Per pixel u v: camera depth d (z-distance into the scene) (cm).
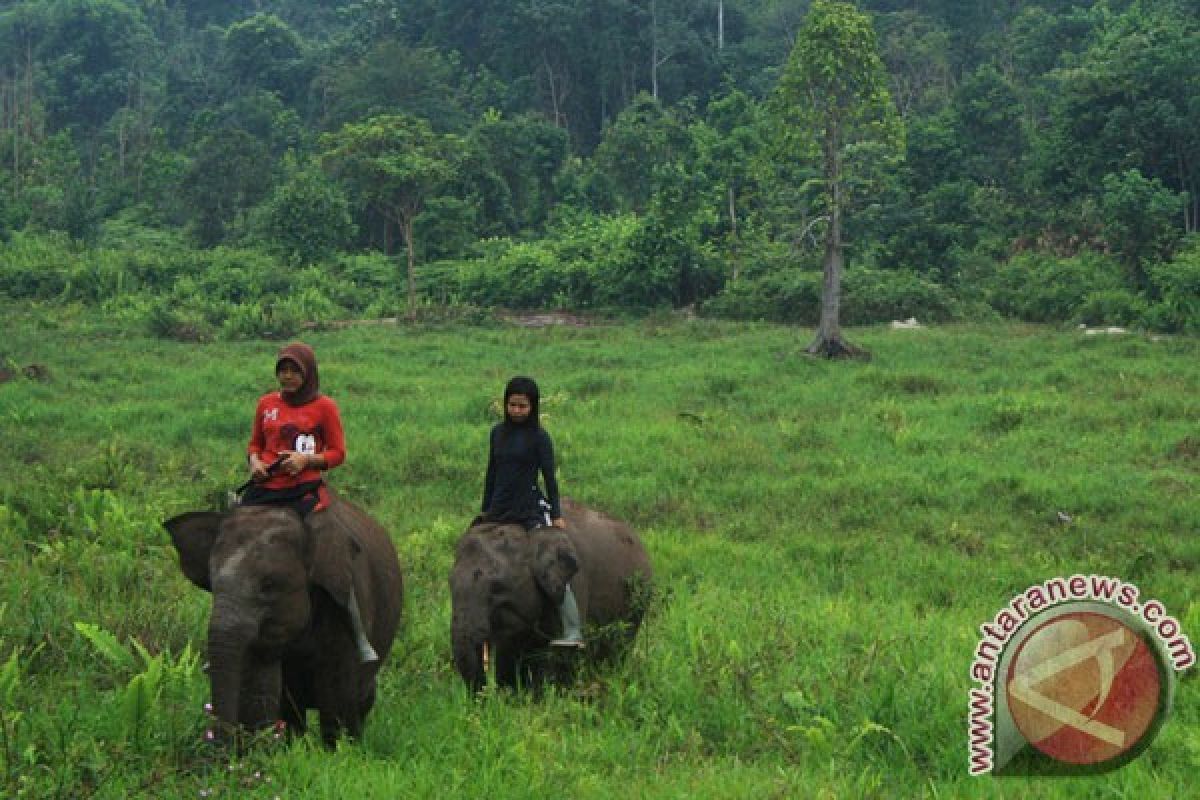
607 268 5231
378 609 653
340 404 2414
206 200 7338
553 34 9538
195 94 10819
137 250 6731
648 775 609
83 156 10219
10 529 1222
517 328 4569
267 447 623
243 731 557
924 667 788
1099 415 2288
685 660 808
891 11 10206
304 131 9369
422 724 658
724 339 3897
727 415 2339
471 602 671
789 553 1377
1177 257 4609
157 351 3669
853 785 588
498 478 725
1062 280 4962
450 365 3278
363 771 570
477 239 6562
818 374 3028
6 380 2783
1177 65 5428
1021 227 6066
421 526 1405
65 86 11412
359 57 10062
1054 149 5806
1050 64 8138
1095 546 1416
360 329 4484
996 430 2211
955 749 643
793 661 821
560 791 566
